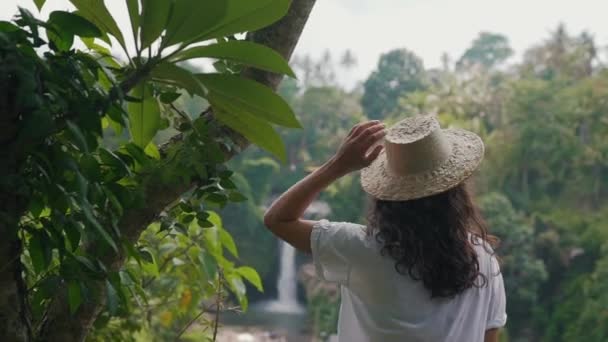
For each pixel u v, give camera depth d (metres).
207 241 2.45
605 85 29.28
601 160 27.36
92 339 2.23
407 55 44.25
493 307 1.50
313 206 27.94
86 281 1.36
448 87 34.41
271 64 1.35
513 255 22.95
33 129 1.13
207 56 1.35
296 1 1.67
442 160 1.47
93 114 1.24
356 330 1.49
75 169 1.25
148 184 1.60
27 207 1.31
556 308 23.28
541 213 27.05
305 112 41.34
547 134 27.88
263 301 31.98
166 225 1.62
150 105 1.56
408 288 1.42
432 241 1.42
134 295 2.05
